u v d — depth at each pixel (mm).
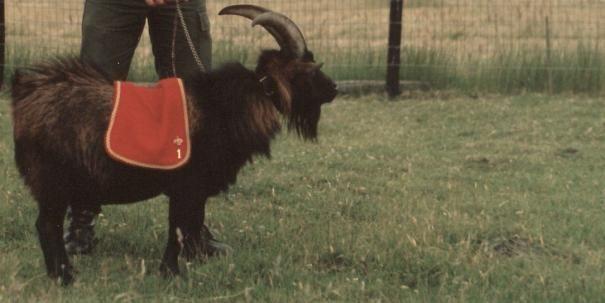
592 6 21547
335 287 5922
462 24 20438
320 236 7000
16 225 7180
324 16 22766
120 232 7164
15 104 5715
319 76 6184
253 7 6152
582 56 14117
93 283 5895
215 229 7328
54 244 5820
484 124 11914
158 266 6348
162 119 5656
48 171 5652
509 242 7086
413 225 7332
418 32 19203
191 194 5832
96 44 6949
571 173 9477
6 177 8547
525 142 11016
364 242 6828
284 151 10242
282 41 6105
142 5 6945
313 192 8617
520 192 8719
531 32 18375
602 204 8328
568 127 11703
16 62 13773
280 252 6574
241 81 5953
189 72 7082
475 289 5906
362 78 14164
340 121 12008
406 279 6168
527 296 5809
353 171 9500
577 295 5828
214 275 6020
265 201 8305
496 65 14320
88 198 5805
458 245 6832
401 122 12047
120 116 5559
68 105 5605
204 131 5824
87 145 5562
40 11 20688
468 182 9125
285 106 6078
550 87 13961
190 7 7027
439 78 14117
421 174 9414
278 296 5684
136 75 14141
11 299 5457
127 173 5621
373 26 18703
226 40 15938
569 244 7004
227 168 5973
